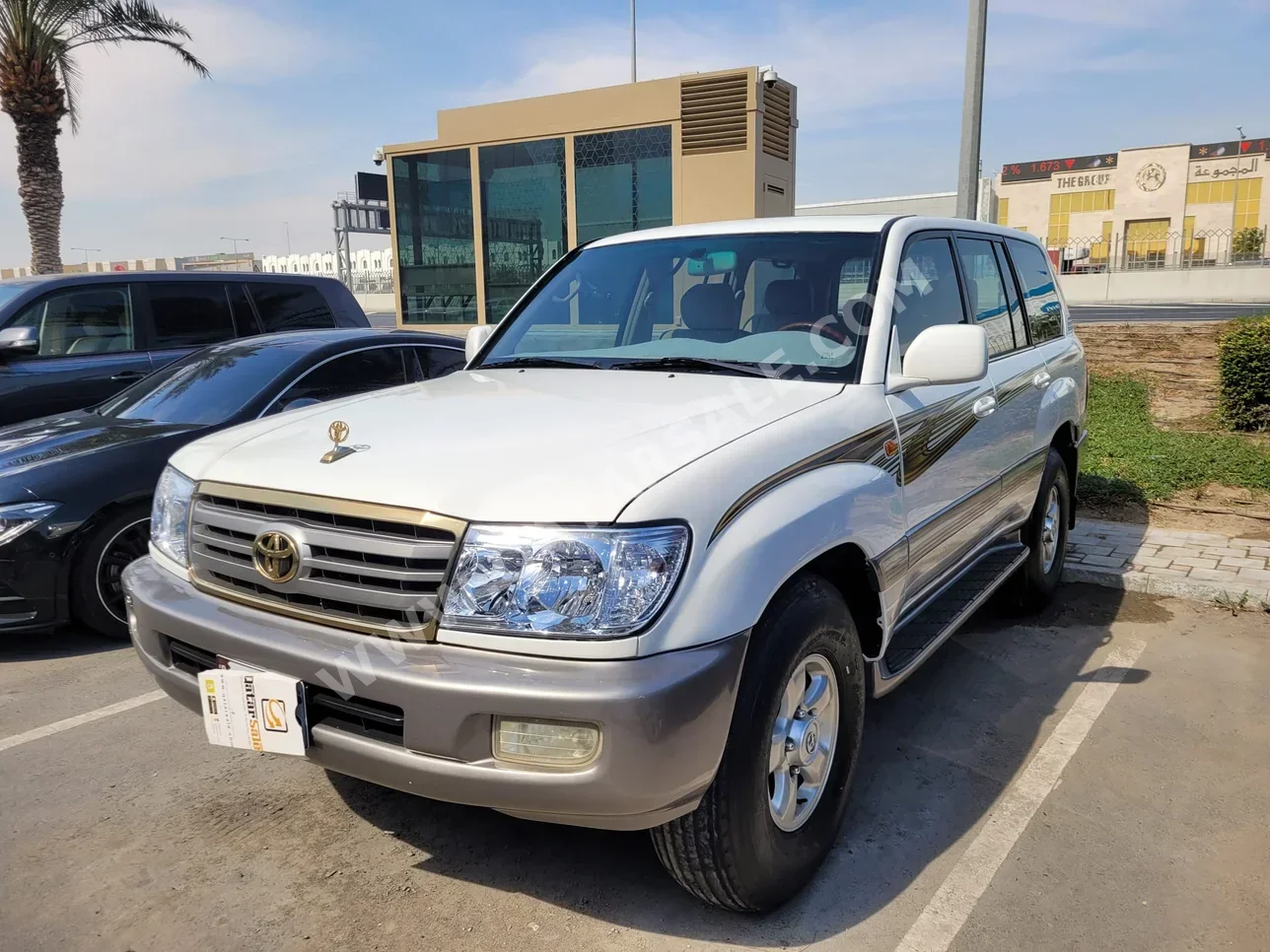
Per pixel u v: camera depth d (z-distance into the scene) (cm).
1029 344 466
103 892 272
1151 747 351
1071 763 340
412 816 312
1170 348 1255
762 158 1359
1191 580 514
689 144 1380
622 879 275
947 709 386
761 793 234
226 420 519
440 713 210
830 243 347
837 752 274
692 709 208
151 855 291
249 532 247
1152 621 484
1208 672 418
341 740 228
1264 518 642
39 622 457
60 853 292
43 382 699
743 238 367
